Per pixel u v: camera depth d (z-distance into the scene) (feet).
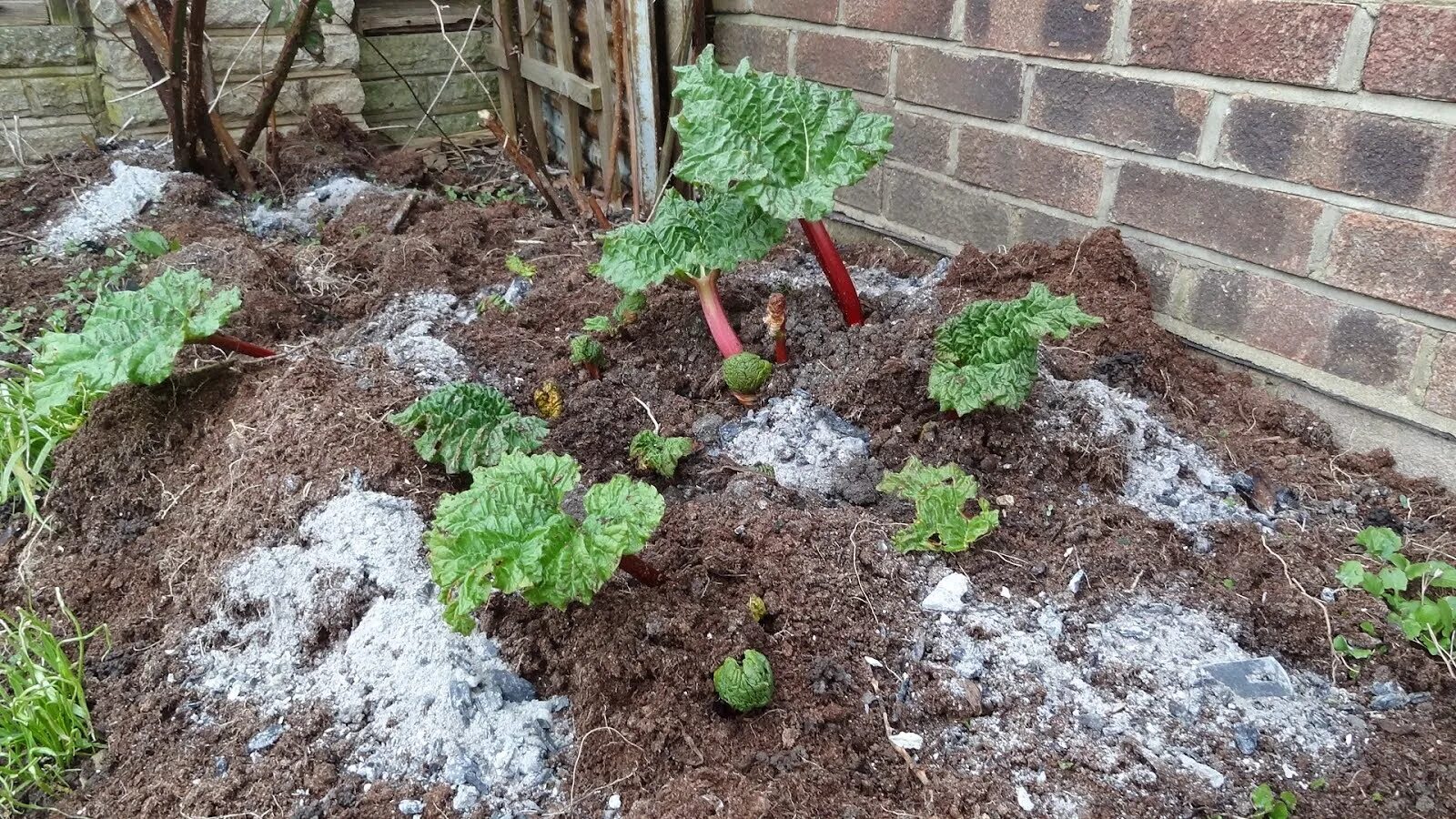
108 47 5.18
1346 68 2.62
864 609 2.22
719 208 2.99
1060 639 2.18
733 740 1.95
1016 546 2.44
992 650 2.15
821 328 3.20
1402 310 2.71
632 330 3.34
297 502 2.42
